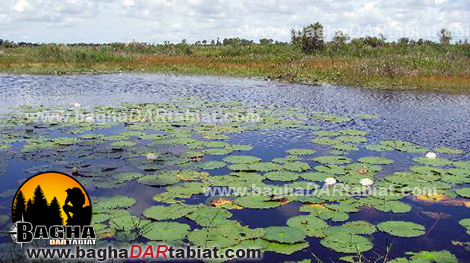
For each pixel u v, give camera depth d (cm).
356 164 554
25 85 1498
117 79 1766
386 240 354
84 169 522
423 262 312
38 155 582
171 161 563
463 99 1191
